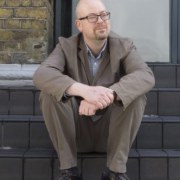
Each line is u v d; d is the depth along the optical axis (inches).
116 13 166.2
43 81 85.1
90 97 81.3
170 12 165.0
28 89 116.7
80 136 94.6
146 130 106.2
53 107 86.5
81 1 92.4
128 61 91.2
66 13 166.2
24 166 96.7
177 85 139.2
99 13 90.0
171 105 118.2
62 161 87.9
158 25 165.8
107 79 92.6
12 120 106.0
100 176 95.5
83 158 95.4
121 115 86.0
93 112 82.1
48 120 88.1
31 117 111.4
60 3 165.8
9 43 138.9
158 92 118.1
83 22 91.0
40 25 139.2
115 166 87.1
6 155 97.1
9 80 130.0
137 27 166.2
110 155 88.7
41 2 139.2
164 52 165.9
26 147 106.0
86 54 93.0
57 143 89.2
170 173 97.3
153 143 106.2
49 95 85.8
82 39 94.6
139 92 84.4
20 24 139.1
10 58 138.9
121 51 92.0
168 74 139.4
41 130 105.9
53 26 165.5
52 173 96.7
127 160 95.7
